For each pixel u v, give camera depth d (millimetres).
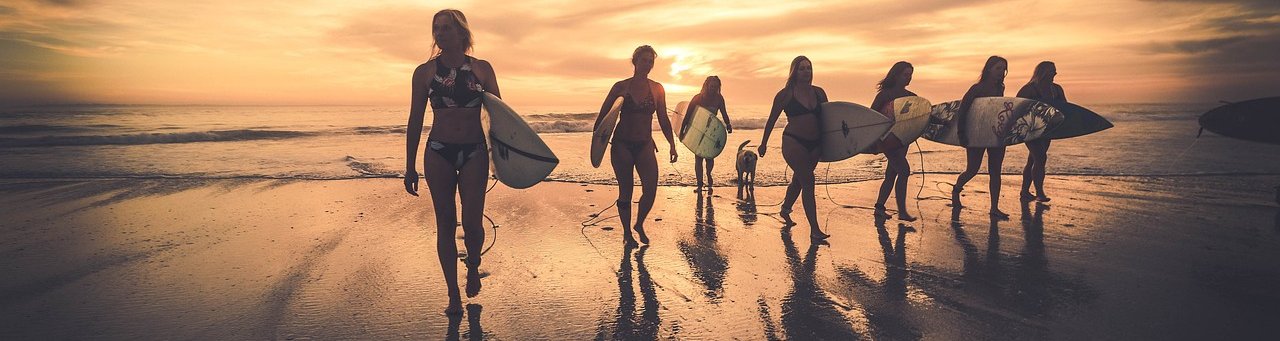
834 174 8883
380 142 13945
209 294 3471
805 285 3705
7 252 4359
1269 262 4125
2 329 2914
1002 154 5746
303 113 31531
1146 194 6930
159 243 4664
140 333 2881
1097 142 13531
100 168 8852
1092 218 5641
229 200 6539
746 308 3293
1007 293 3527
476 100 3086
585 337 2883
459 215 5824
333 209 6082
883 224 5477
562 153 11555
